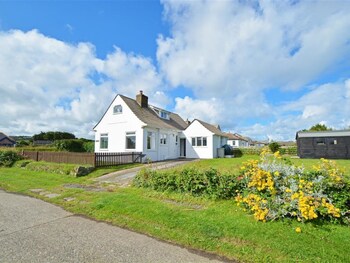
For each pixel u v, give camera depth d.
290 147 31.06
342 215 4.38
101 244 3.76
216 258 3.32
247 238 3.88
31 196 7.40
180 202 6.17
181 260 3.25
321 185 4.61
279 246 3.57
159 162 17.97
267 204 4.72
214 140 24.56
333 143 22.88
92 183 9.45
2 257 3.27
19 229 4.43
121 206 5.77
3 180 10.34
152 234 4.21
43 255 3.35
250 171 5.65
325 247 3.51
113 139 19.72
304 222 4.37
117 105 19.83
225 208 5.43
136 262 3.17
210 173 6.52
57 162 14.61
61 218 5.14
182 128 27.03
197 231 4.24
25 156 17.06
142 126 17.95
